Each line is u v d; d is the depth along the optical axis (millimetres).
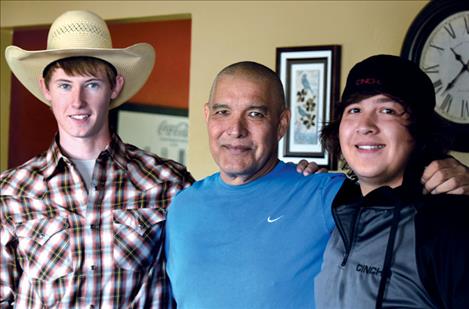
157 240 2314
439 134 1707
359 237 1647
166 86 5523
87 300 2232
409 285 1509
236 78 2008
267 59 3688
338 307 1636
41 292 2248
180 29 5461
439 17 3217
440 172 1606
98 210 2303
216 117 2021
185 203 2102
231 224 1987
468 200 1510
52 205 2305
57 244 2264
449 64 3197
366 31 3463
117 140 2404
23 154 4945
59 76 2299
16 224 2307
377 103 1661
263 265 1906
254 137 1979
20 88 4891
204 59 3846
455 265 1427
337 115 1832
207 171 3828
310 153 3533
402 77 1643
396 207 1583
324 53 3514
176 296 2062
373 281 1571
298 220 1929
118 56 2412
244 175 2008
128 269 2252
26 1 4359
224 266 1951
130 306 2248
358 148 1682
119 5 4082
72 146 2352
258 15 3715
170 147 5613
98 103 2314
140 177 2361
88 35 2439
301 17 3607
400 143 1647
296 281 1879
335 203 1776
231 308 1912
